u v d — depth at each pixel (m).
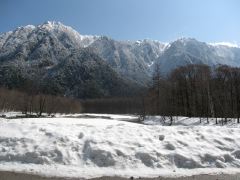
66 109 99.19
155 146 11.11
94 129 12.38
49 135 11.51
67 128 12.41
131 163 10.09
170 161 10.31
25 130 12.09
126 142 11.22
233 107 55.66
